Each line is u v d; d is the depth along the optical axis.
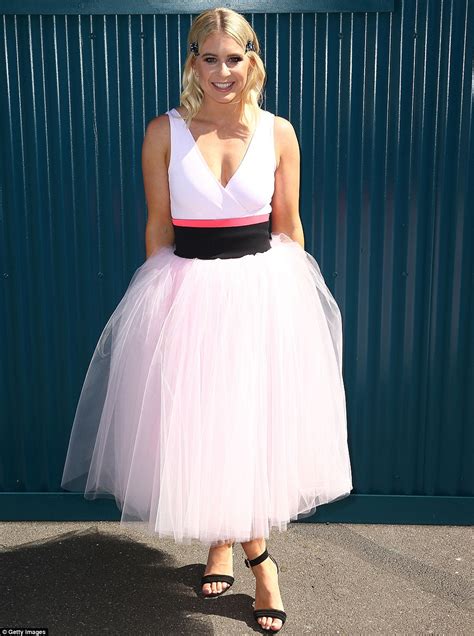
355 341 3.30
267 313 2.54
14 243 3.25
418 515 3.36
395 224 3.20
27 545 3.19
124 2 3.04
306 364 2.66
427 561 3.05
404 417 3.34
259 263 2.56
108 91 3.14
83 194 3.22
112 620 2.70
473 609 2.74
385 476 3.38
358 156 3.16
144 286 2.65
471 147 3.12
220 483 2.51
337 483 2.79
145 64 3.12
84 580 2.93
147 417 2.60
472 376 3.29
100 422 2.87
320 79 3.11
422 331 3.28
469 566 3.02
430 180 3.16
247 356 2.48
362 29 3.06
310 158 3.18
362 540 3.22
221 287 2.51
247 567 3.01
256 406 2.51
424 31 3.04
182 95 2.57
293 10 3.03
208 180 2.52
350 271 3.25
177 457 2.52
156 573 2.98
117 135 3.17
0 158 3.19
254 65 2.54
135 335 2.65
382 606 2.75
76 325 3.32
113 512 3.39
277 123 2.64
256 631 2.64
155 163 2.63
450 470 3.36
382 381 3.32
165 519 2.53
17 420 3.39
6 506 3.39
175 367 2.52
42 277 3.28
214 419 2.49
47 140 3.17
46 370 3.34
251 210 2.57
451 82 3.08
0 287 3.28
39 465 3.40
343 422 2.82
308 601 2.79
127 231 3.25
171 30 3.09
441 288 3.24
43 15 3.07
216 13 2.45
